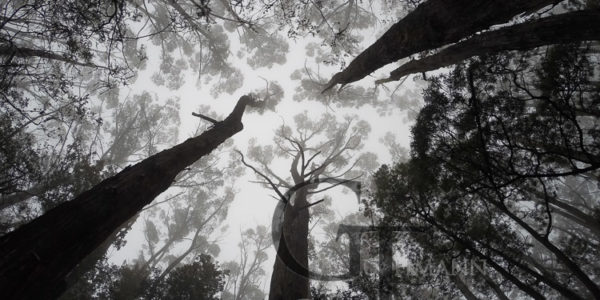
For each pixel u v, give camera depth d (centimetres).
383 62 552
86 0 732
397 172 714
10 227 1155
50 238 332
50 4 749
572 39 382
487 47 486
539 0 350
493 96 578
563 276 1070
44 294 321
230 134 784
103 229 387
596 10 355
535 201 725
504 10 367
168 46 1688
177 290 1246
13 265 296
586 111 584
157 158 532
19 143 938
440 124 604
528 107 715
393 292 715
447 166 607
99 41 773
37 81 885
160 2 1491
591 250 812
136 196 445
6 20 736
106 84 913
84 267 1195
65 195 1073
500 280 821
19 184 932
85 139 1728
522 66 593
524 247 670
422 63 664
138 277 1445
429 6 430
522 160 582
